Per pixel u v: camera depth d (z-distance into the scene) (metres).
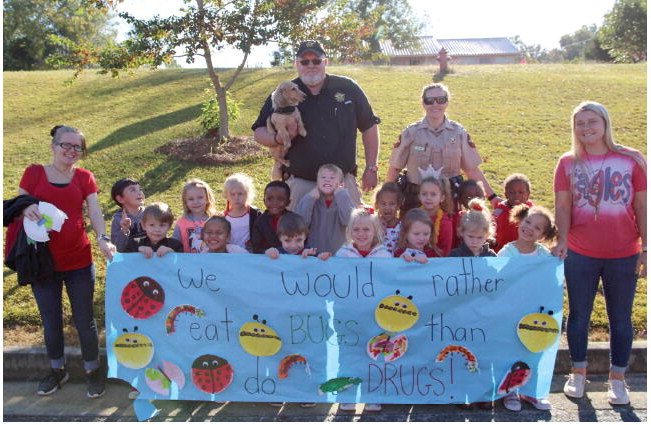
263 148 11.16
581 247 4.22
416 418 4.13
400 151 5.20
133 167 10.33
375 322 4.21
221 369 4.26
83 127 13.52
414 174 5.14
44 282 4.31
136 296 4.28
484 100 14.98
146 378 4.29
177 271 4.26
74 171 4.42
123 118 14.32
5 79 19.22
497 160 10.21
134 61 11.21
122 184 4.92
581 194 4.18
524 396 4.30
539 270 4.16
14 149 11.78
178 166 10.24
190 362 4.27
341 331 4.23
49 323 4.42
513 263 4.16
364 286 4.20
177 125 13.27
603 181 4.10
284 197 4.52
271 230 4.57
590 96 15.12
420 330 4.21
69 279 4.39
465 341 4.20
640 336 4.93
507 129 12.27
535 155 10.52
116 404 4.37
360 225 4.16
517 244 4.36
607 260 4.17
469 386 4.21
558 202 4.29
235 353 4.25
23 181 4.28
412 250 4.26
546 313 4.16
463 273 4.17
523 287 4.17
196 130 12.67
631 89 15.72
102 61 11.16
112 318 4.29
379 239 4.30
